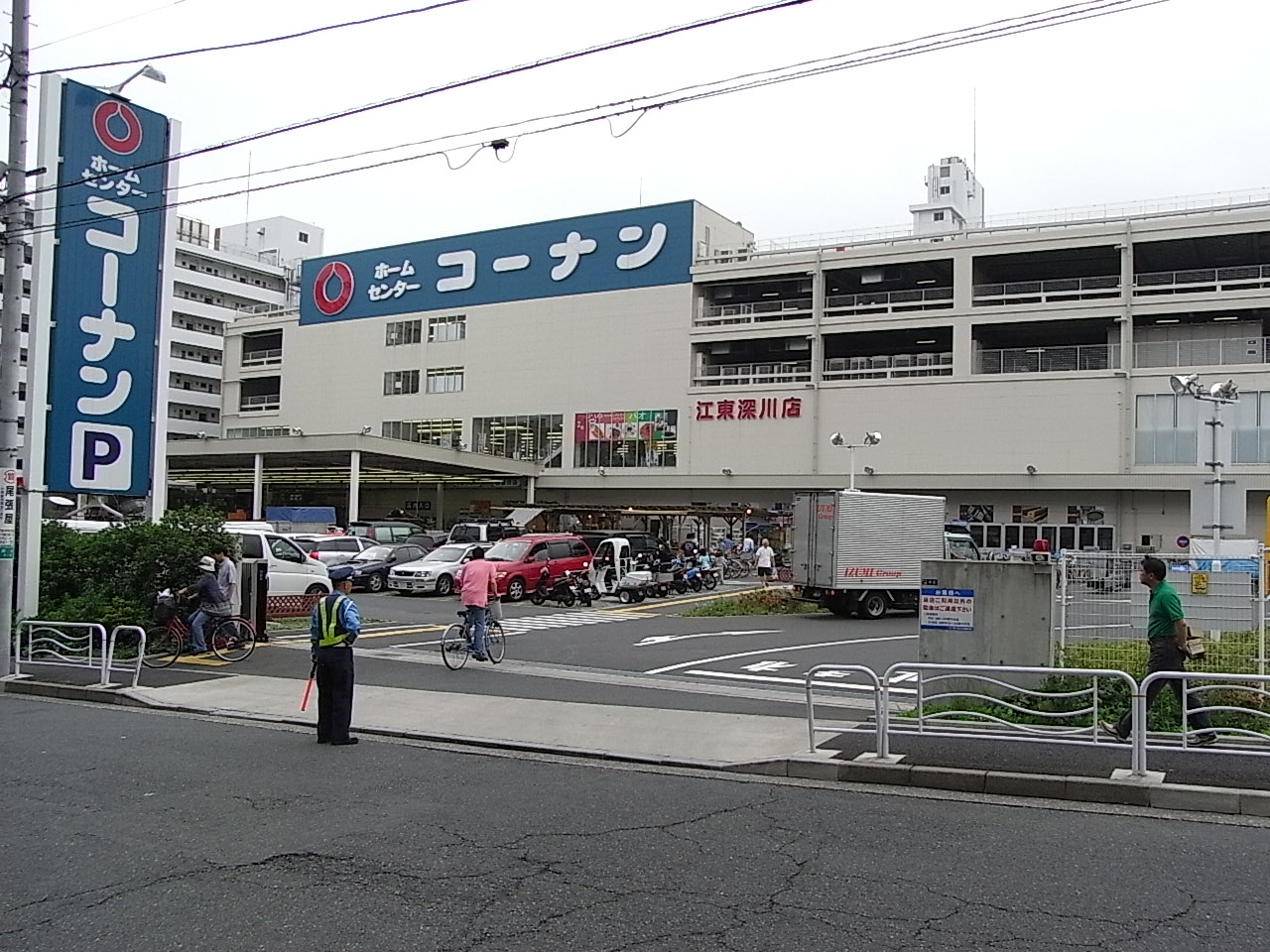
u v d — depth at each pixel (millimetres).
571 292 56750
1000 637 12016
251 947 4953
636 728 10852
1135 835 7027
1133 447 42500
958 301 45969
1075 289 45094
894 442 47000
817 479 48719
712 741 10180
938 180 73688
